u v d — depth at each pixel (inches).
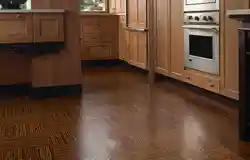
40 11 155.7
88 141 105.5
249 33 97.3
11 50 171.8
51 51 165.3
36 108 146.3
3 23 151.8
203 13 155.7
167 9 189.9
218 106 142.6
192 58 168.1
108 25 265.7
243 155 92.0
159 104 148.6
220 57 146.7
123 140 105.7
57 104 152.5
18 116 134.3
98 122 124.6
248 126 101.1
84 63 269.6
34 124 123.7
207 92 168.2
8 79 177.2
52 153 96.5
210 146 98.9
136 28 226.5
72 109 143.4
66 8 166.9
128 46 246.4
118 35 267.7
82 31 261.1
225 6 139.9
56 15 159.0
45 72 167.6
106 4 280.5
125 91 176.9
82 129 117.1
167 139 105.5
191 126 117.6
